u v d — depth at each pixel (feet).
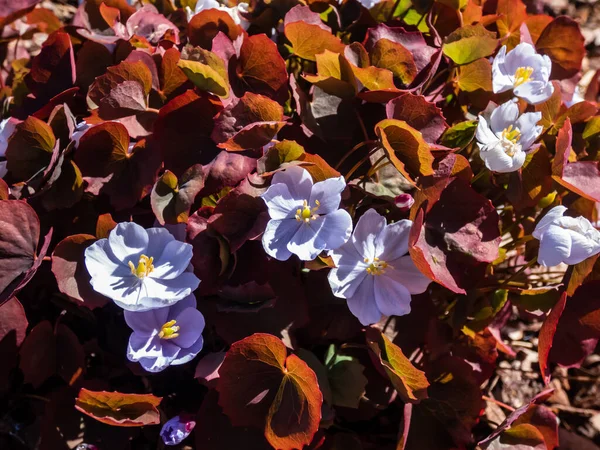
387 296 0.59
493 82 0.69
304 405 0.55
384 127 0.57
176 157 0.63
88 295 0.57
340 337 0.64
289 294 0.62
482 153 0.61
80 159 0.63
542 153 0.65
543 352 0.59
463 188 0.62
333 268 0.58
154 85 0.67
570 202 0.70
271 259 0.62
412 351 0.65
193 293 0.62
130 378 0.67
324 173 0.58
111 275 0.55
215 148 0.63
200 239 0.59
